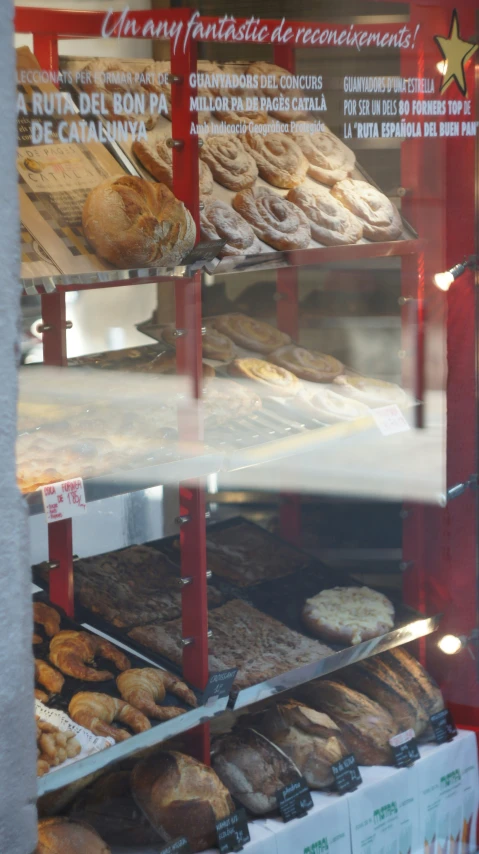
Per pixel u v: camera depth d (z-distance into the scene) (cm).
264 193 206
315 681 239
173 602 218
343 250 215
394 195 241
